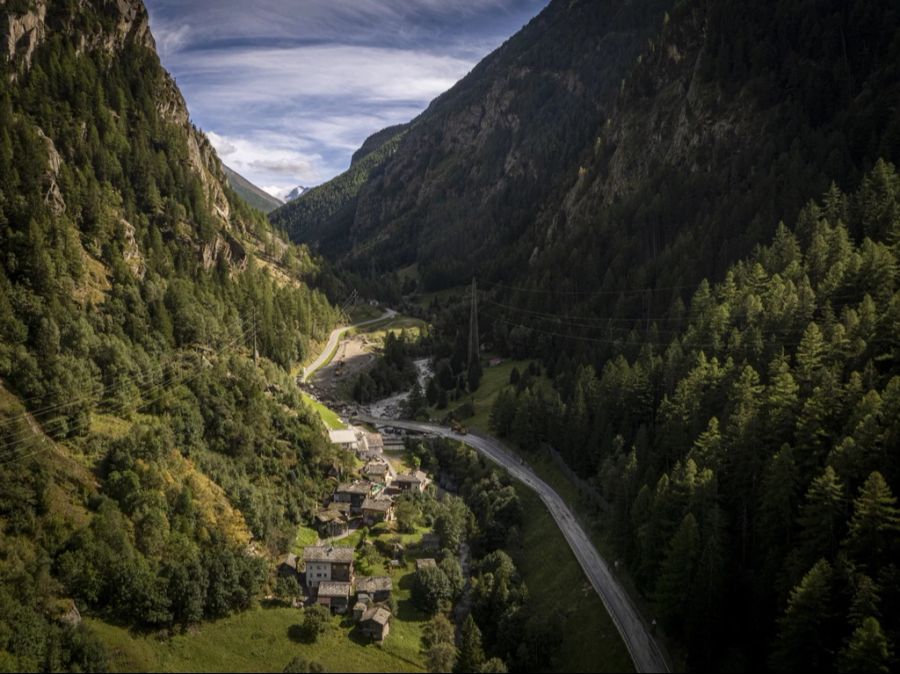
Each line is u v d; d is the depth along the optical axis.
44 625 86.06
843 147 166.25
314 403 192.88
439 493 154.88
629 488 107.69
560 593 106.50
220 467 124.31
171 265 169.50
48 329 116.62
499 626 98.69
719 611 81.25
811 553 76.38
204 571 100.94
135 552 100.31
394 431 186.75
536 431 157.88
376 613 100.75
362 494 136.38
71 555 93.69
